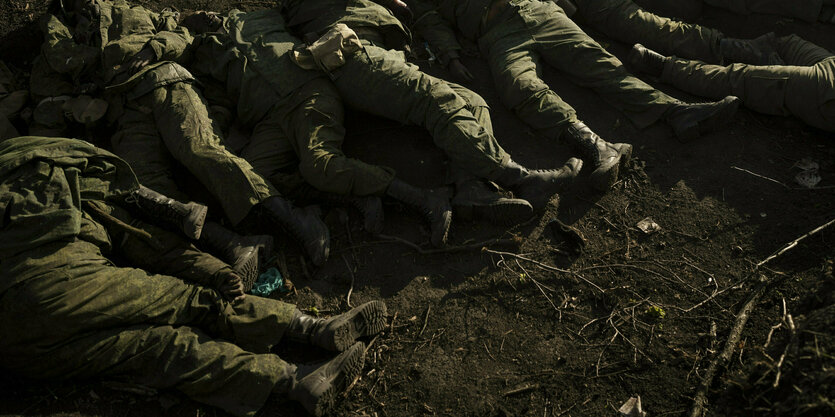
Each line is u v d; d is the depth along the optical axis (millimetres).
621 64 4156
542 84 3977
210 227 3369
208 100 3969
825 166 3771
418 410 2908
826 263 3078
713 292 3227
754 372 2670
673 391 2873
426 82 3635
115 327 2770
